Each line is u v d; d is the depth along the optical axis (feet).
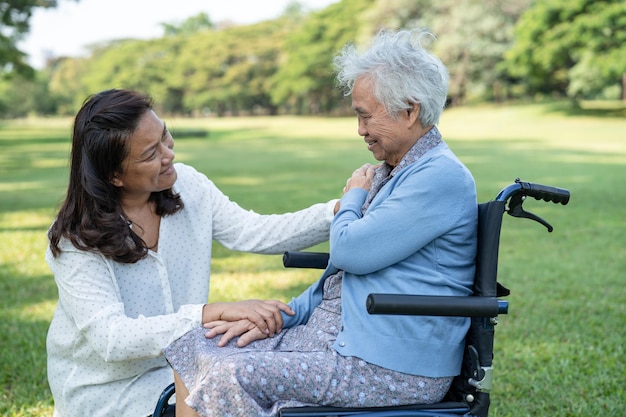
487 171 48.91
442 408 6.12
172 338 6.36
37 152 82.99
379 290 6.19
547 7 129.18
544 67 134.92
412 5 164.55
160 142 6.71
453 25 158.20
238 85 247.09
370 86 6.26
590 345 12.84
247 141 106.01
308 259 7.45
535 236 24.09
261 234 7.87
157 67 263.49
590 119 121.39
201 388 5.60
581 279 17.93
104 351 6.46
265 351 6.04
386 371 6.05
